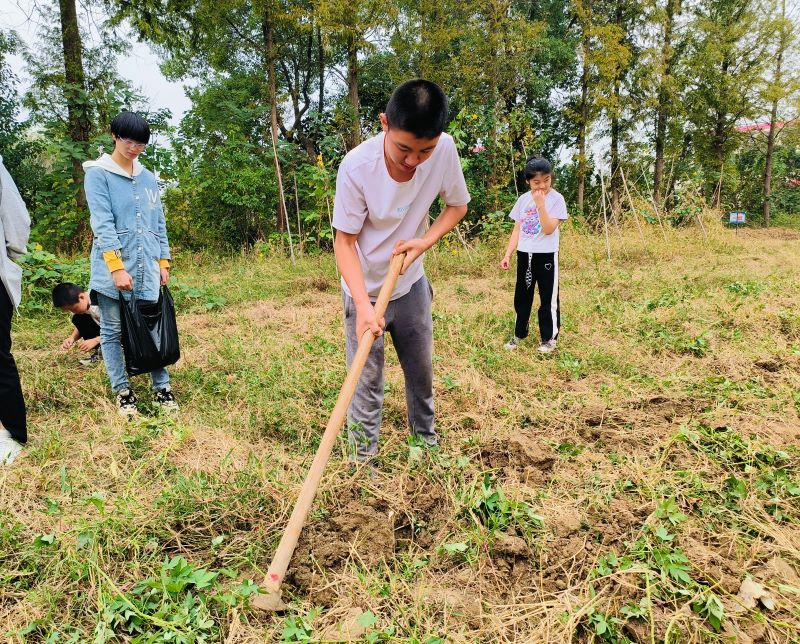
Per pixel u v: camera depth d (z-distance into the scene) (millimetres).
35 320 6160
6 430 3281
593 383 4266
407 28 16922
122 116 3662
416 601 2086
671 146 21500
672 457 3080
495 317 6031
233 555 2352
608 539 2408
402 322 2812
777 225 26328
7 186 3191
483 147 13266
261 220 13375
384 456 2980
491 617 2051
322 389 4070
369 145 2424
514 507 2523
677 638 1965
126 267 3762
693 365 4469
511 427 3549
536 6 21047
